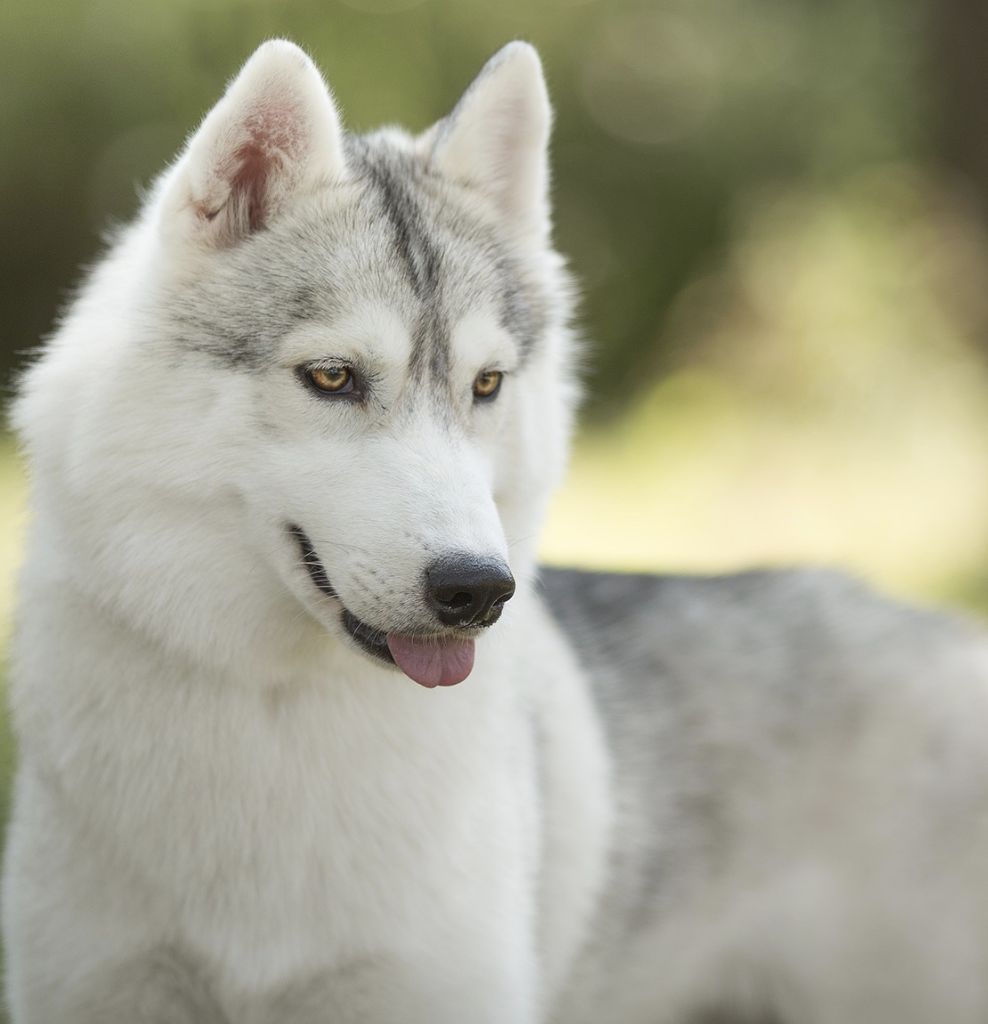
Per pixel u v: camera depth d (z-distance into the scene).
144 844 7.52
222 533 7.29
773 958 10.17
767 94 36.59
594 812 9.12
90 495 7.20
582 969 9.36
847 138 34.84
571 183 38.22
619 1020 9.82
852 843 10.00
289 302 7.34
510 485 8.02
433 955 7.70
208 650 7.38
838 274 32.16
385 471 7.21
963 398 28.39
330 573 7.19
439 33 35.97
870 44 35.22
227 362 7.23
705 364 33.59
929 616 10.93
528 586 8.22
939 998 10.04
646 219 38.16
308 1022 7.83
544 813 8.83
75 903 7.68
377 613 7.02
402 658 7.15
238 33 33.84
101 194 35.72
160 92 33.72
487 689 7.92
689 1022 10.24
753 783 9.95
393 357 7.34
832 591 10.92
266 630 7.46
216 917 7.60
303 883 7.55
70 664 7.52
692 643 10.20
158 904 7.58
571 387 8.79
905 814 9.95
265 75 7.31
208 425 7.16
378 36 35.44
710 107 37.25
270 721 7.54
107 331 7.43
